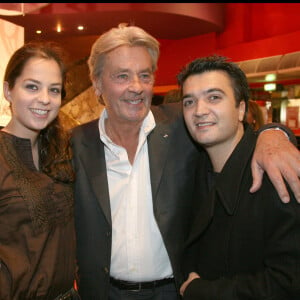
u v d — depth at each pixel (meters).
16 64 1.35
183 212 1.70
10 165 1.31
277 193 1.19
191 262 1.55
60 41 7.15
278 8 6.14
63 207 1.44
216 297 1.28
